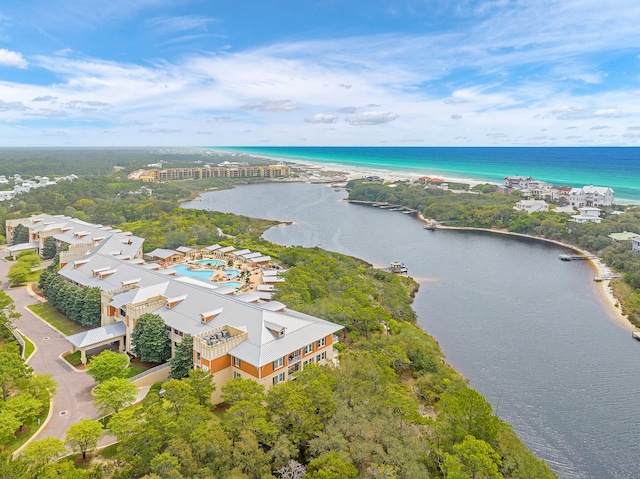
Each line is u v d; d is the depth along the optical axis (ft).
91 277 431.02
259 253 650.02
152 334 319.06
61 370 323.98
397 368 348.59
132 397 257.14
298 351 296.30
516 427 300.20
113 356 292.81
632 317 474.90
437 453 216.13
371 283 545.44
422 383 320.70
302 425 215.51
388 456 198.08
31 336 380.58
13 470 179.93
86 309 383.45
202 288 359.05
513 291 563.07
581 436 292.40
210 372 273.75
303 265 568.82
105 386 254.47
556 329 447.83
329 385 247.09
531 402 326.85
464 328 451.12
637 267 582.35
